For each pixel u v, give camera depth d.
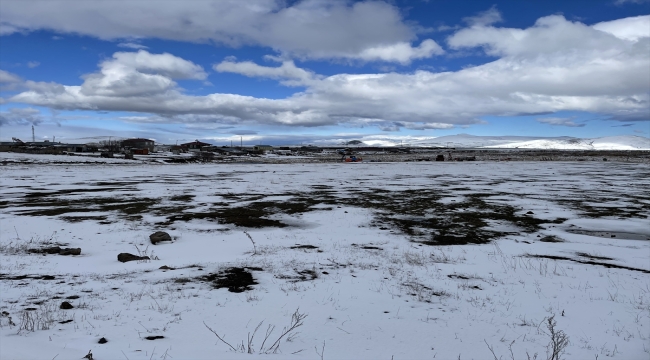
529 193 24.72
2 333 4.68
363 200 21.58
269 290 6.96
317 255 9.94
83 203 19.94
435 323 5.59
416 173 43.19
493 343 4.95
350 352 4.52
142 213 17.17
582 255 10.30
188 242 12.00
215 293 6.75
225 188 27.19
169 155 88.19
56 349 4.12
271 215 16.94
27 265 8.88
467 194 24.30
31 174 36.88
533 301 6.66
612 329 5.50
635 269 8.98
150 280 7.61
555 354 4.47
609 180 33.72
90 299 6.38
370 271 8.40
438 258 9.78
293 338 4.88
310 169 50.75
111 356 4.02
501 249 11.06
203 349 4.38
